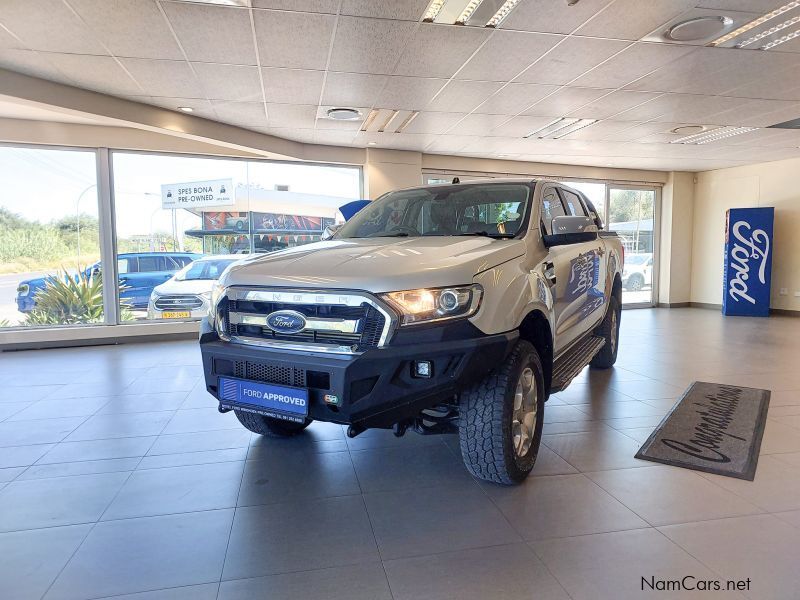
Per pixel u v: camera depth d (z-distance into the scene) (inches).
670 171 439.5
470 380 81.3
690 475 100.7
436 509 88.7
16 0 138.3
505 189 121.3
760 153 356.2
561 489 95.3
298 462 110.3
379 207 134.3
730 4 144.6
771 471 102.3
